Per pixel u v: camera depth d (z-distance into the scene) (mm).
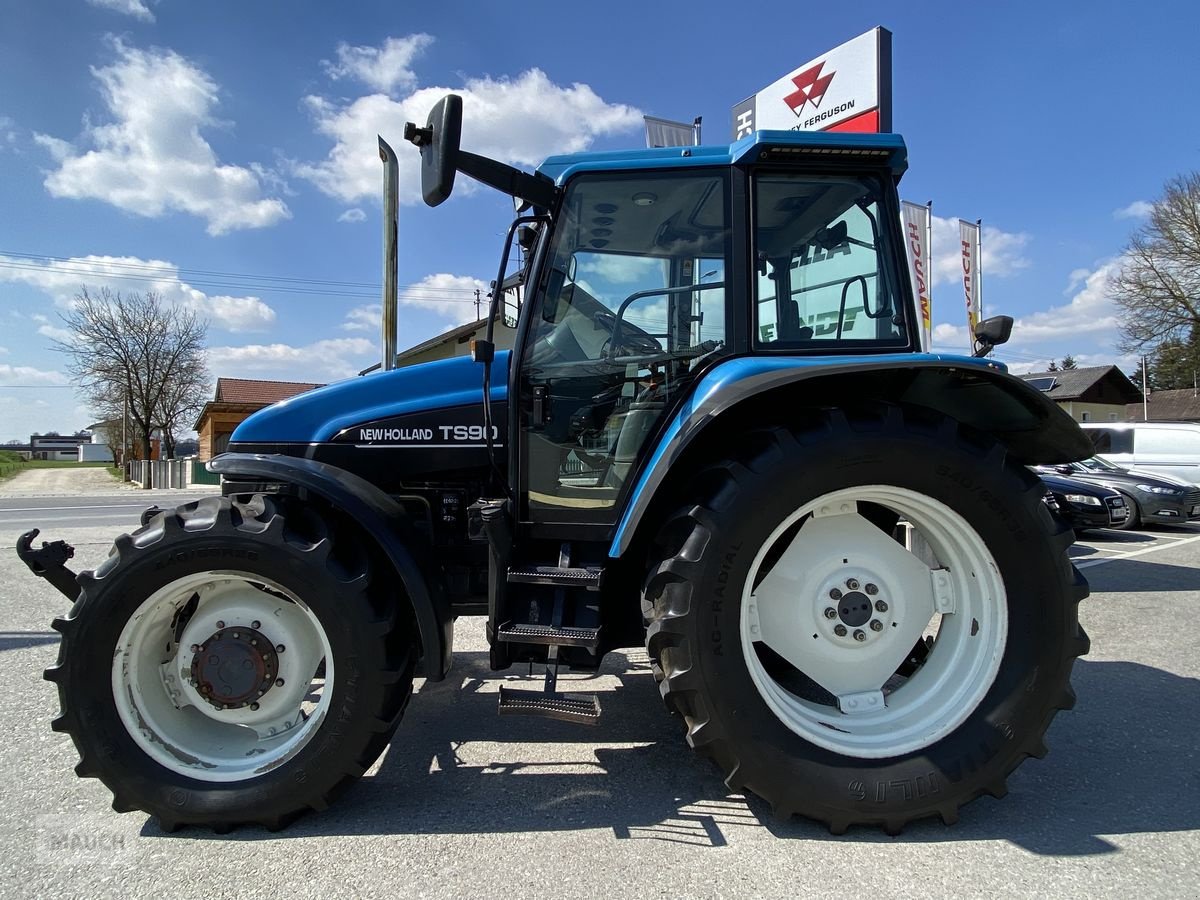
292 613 2387
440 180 2305
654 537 2436
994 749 2234
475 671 3848
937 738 2275
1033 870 2014
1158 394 43281
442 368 3008
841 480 2262
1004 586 2332
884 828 2195
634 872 2000
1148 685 3635
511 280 2889
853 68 6352
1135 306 30375
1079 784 2539
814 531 2459
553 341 2740
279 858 2076
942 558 2480
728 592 2223
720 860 2061
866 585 2449
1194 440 11469
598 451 2719
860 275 2697
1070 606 2312
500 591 2463
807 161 2598
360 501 2396
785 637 2445
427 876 1981
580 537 2672
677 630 2217
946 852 2107
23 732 3008
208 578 2303
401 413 2936
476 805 2387
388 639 2289
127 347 33688
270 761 2273
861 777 2195
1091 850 2117
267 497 2404
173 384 35250
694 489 2357
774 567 2449
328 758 2215
